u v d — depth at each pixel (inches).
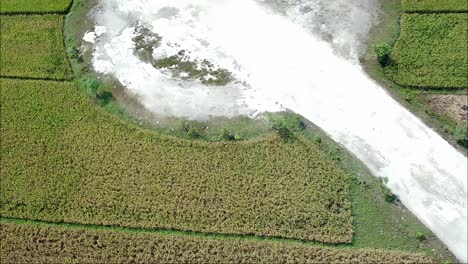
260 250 940.0
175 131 1063.6
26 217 1031.0
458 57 1042.7
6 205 1044.5
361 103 1029.8
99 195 1021.2
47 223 1025.5
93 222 1004.6
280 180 984.9
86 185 1034.1
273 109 1052.5
